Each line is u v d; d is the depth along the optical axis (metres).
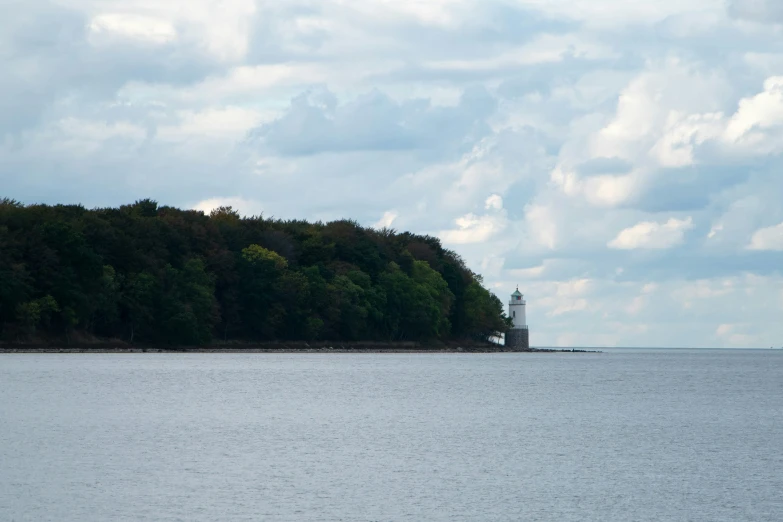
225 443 89.44
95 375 176.38
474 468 77.88
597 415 122.69
